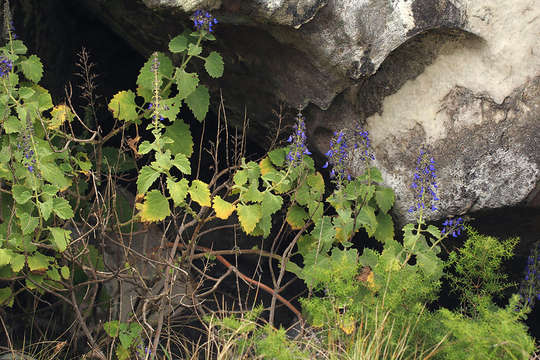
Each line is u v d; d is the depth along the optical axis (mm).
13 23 2830
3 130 2748
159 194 2723
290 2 2684
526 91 2729
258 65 2865
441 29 2734
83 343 2799
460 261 2646
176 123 2881
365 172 2863
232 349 2637
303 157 2893
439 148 2779
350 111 2875
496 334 2330
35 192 2592
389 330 2527
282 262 2803
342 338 2584
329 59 2770
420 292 2557
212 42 2852
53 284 2783
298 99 2869
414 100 2807
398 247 2723
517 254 2863
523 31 2729
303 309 2818
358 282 2643
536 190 2719
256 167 2850
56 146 2891
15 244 2588
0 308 2723
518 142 2725
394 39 2732
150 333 2736
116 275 2691
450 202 2770
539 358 2500
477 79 2750
